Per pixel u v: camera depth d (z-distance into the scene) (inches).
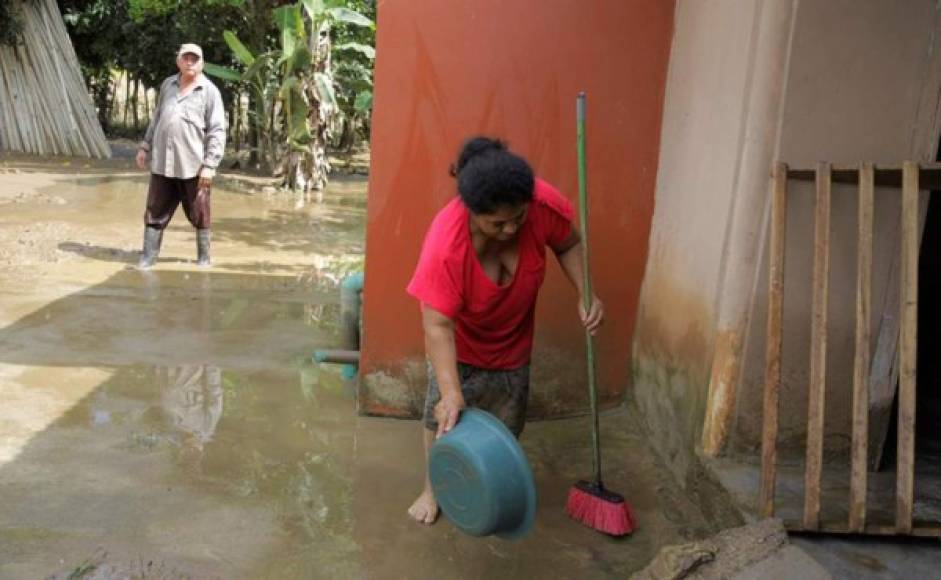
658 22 164.9
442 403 113.1
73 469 140.7
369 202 165.8
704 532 130.5
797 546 111.7
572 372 174.6
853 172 120.6
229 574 114.6
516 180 102.2
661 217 166.2
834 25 123.5
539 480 148.3
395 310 168.7
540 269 122.5
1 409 161.9
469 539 127.2
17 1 494.0
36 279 253.4
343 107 550.6
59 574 111.6
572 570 120.3
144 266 276.5
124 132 642.2
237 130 581.0
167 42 568.1
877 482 133.1
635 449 162.1
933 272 224.4
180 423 161.8
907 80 125.4
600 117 166.1
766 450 118.6
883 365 133.3
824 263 119.2
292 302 246.7
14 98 511.8
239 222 370.3
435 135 163.9
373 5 526.6
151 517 127.7
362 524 129.7
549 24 162.2
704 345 140.0
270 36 521.3
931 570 110.0
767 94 126.0
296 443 156.9
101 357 193.0
